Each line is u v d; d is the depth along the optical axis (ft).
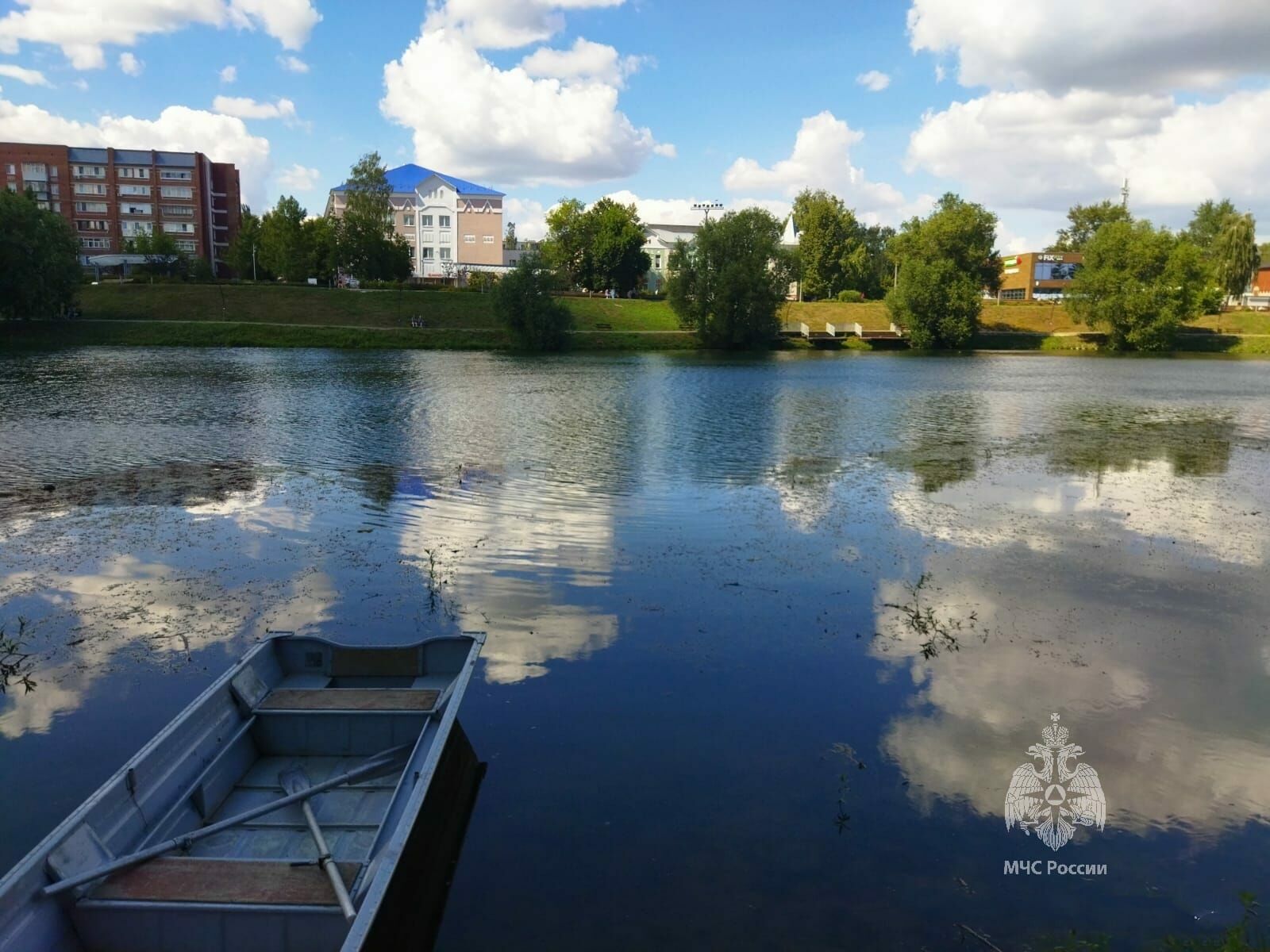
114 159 348.18
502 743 25.86
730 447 76.89
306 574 40.70
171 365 146.82
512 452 73.15
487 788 23.56
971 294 240.94
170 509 52.95
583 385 129.80
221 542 45.85
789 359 197.98
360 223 266.77
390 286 246.06
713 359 190.19
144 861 17.83
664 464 68.64
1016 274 390.83
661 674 30.63
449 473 64.34
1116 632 34.88
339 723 24.17
